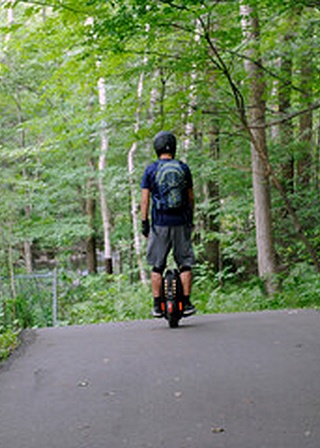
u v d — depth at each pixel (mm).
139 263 19266
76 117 12906
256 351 5531
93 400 4312
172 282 6980
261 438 3420
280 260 15695
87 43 9141
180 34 10516
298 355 5316
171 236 6930
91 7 8508
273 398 4129
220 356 5395
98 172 19578
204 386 4492
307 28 10797
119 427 3732
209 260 19812
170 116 11273
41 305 13391
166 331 6891
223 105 12328
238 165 15320
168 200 6848
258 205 14008
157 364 5219
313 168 17141
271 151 15695
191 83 10680
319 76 11461
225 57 11250
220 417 3805
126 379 4801
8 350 6270
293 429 3533
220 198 18609
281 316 7691
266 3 8945
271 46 11141
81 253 29953
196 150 16891
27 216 22156
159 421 3797
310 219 15430
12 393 4613
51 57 10742
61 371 5191
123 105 12414
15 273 15461
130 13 8180
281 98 15188
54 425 3840
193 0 7801
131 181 19031
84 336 6926
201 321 7660
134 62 12023
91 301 14289
